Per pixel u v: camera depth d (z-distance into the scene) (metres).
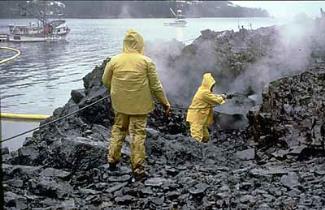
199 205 5.78
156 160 8.30
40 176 7.07
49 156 8.02
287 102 9.93
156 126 11.63
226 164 8.60
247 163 8.88
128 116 6.76
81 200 6.13
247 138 11.23
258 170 7.09
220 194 5.94
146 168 7.74
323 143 8.40
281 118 9.66
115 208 5.77
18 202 5.79
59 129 10.06
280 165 8.05
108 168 7.23
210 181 6.66
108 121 11.28
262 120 10.09
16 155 8.98
